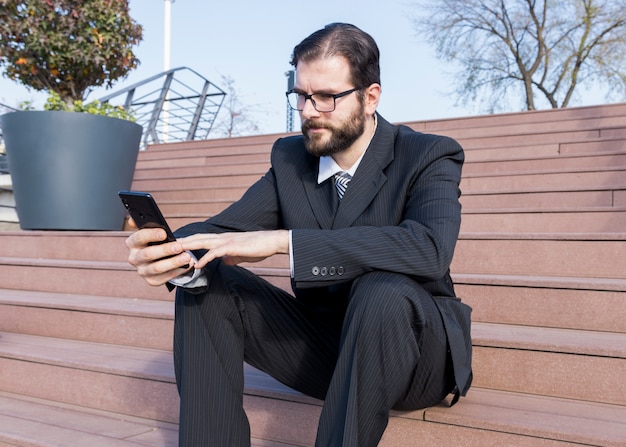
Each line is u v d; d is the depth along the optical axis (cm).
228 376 132
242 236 127
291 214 148
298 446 166
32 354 215
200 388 129
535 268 242
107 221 388
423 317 119
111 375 198
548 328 199
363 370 113
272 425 171
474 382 175
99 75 462
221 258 137
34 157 369
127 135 394
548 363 167
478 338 175
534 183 363
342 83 133
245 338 145
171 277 127
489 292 209
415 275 123
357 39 135
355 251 120
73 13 426
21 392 216
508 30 1684
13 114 371
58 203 370
